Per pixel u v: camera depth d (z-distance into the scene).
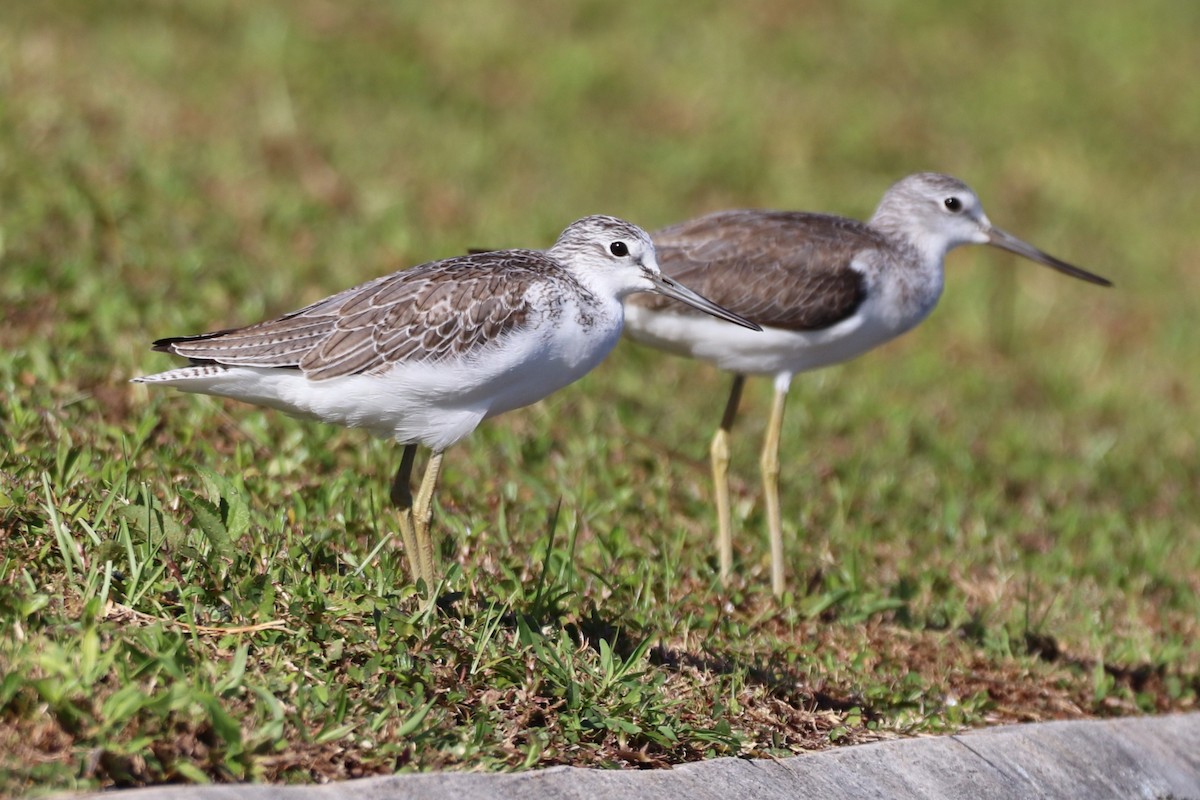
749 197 21.38
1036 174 24.17
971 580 12.75
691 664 9.59
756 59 25.92
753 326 10.40
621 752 8.08
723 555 11.62
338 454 11.74
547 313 9.36
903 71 26.75
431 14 24.92
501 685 8.27
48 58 19.34
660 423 14.68
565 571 9.93
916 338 19.09
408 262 16.53
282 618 8.25
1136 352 20.02
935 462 15.46
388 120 20.86
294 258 15.95
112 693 7.15
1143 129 26.77
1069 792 9.29
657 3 27.19
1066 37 29.45
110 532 8.65
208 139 18.66
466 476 12.04
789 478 14.13
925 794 8.66
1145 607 12.91
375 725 7.52
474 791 7.13
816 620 11.13
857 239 12.28
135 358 12.23
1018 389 18.28
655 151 22.00
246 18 22.95
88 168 16.30
